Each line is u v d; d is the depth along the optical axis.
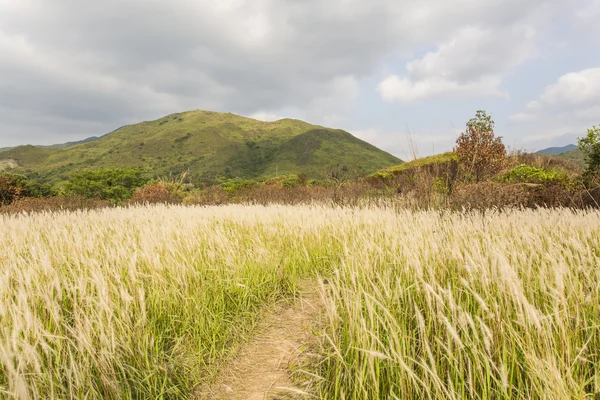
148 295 2.90
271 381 2.33
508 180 10.52
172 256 3.57
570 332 1.83
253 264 4.06
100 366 1.95
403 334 1.98
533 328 1.81
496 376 1.80
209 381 2.36
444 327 2.04
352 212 7.52
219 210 9.31
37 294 2.44
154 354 2.28
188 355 2.59
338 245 4.81
